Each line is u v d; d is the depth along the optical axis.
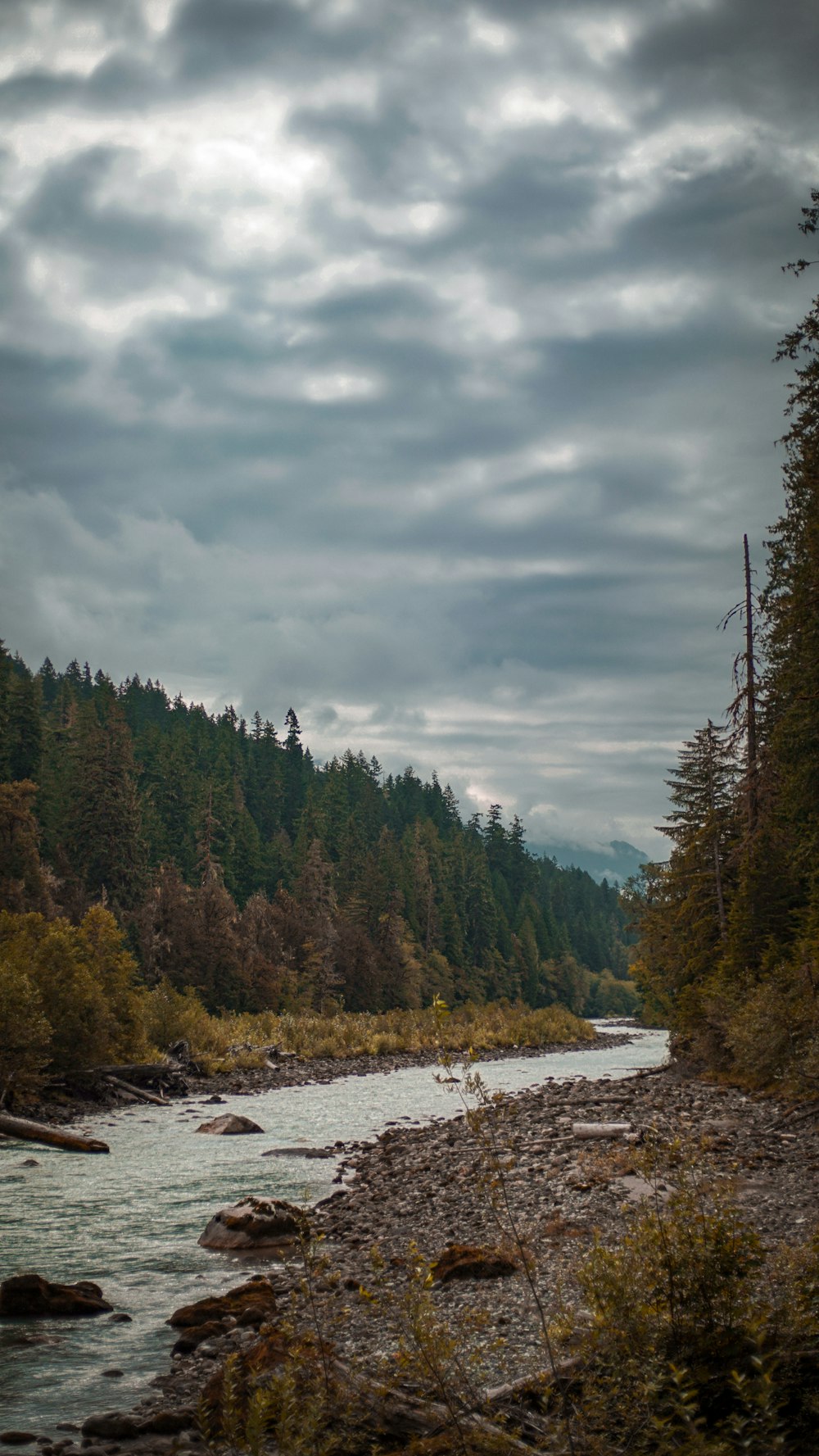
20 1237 15.48
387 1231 14.82
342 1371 6.48
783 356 25.72
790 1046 26.52
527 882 173.88
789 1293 6.25
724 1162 16.41
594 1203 14.09
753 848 35.62
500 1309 9.63
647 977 57.88
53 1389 9.20
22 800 68.88
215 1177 20.58
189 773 117.94
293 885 109.12
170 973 74.19
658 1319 5.75
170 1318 11.20
